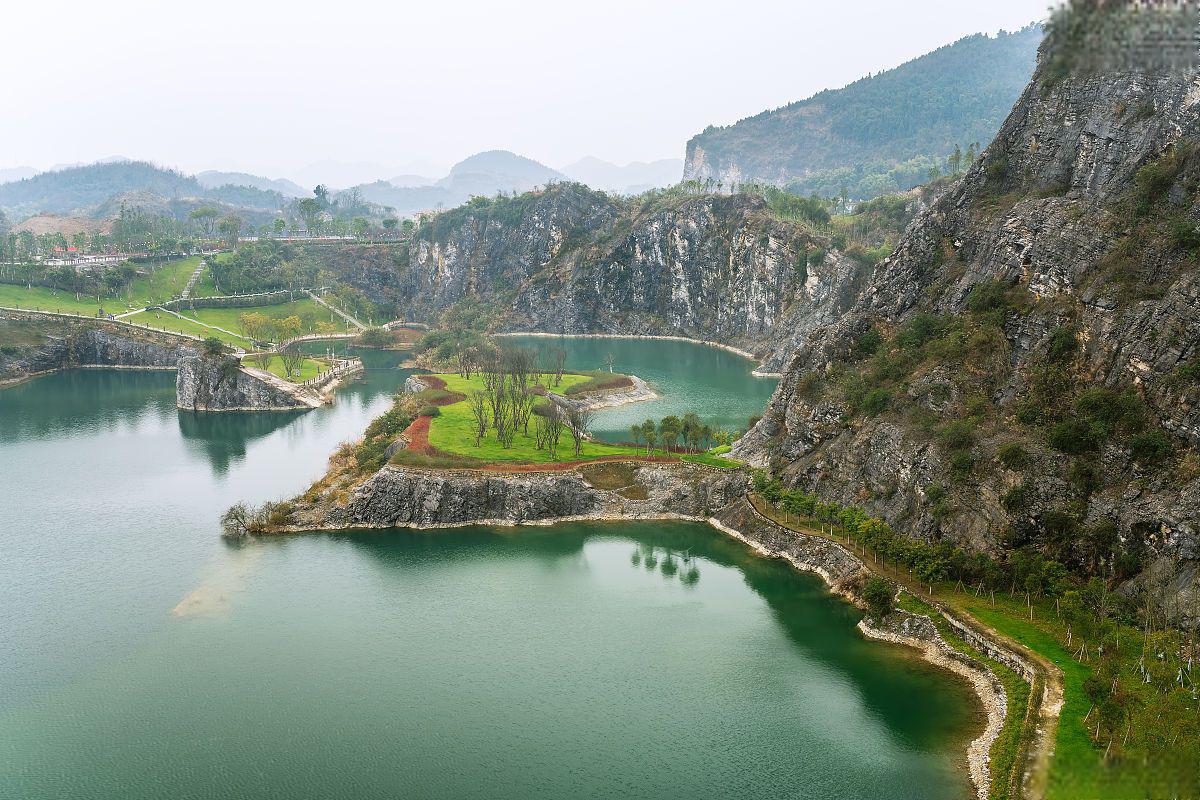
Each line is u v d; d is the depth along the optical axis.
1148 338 100.75
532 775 76.62
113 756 80.62
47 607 113.12
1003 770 70.44
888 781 74.00
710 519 144.12
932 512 111.81
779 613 108.94
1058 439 102.88
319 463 186.62
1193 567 83.50
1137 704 71.25
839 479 133.75
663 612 110.31
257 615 110.69
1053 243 122.62
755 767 76.94
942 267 149.38
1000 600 99.12
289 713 87.50
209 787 75.81
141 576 123.56
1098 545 95.00
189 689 92.38
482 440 167.75
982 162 150.12
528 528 141.62
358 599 115.44
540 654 99.56
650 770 77.00
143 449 199.38
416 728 84.44
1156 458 93.94
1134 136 122.12
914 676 90.81
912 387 130.38
